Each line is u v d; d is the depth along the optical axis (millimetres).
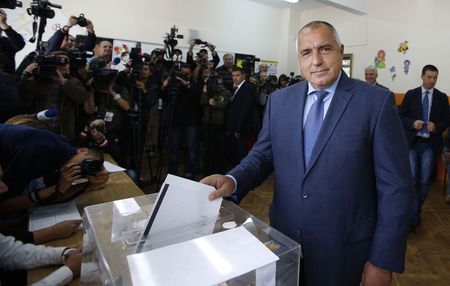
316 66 945
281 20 6152
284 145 1031
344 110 944
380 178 938
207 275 506
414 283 1918
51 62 1939
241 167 1057
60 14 4012
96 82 2414
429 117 2746
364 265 969
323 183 943
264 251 580
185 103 3502
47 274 865
